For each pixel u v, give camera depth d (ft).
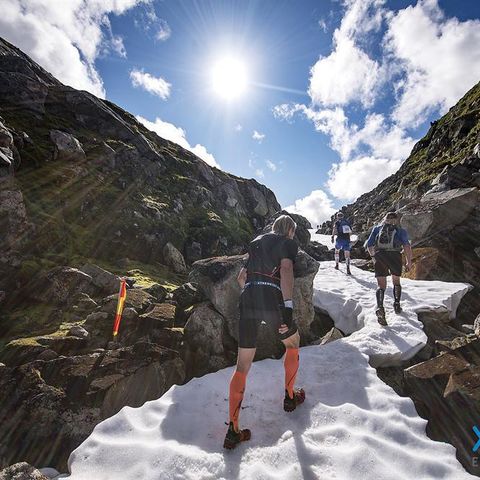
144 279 33.91
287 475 9.75
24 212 28.02
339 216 43.06
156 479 9.62
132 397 15.67
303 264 22.29
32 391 14.75
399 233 22.82
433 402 14.53
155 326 20.16
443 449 10.97
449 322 25.96
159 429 11.85
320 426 12.09
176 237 49.21
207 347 18.88
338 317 27.53
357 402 13.60
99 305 24.12
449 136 153.69
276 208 94.02
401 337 19.42
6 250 25.63
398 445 11.14
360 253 58.13
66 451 13.66
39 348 17.79
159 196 55.67
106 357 16.85
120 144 57.52
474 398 13.26
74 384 15.16
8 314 22.63
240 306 12.63
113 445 10.96
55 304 23.75
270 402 13.64
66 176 41.63
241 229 66.95
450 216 42.37
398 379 16.98
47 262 29.35
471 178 58.59
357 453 10.35
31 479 9.31
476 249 38.81
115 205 44.91
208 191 68.13
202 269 21.17
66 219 38.09
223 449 11.02
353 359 16.67
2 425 13.97
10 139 33.27
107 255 38.68
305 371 16.02
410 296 27.02
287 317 11.59
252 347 11.97
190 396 13.87
